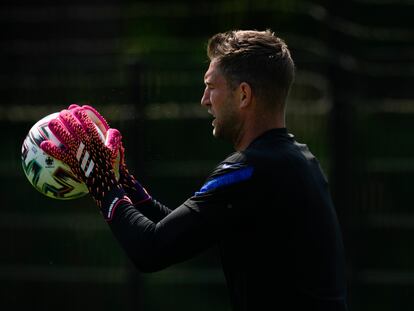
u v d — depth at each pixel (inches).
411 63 1070.4
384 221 929.5
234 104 400.5
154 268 389.4
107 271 950.4
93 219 952.9
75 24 1385.3
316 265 387.2
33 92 960.9
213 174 390.3
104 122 437.4
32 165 433.1
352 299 909.8
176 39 1338.6
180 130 922.7
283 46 404.2
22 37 1376.7
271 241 385.1
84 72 950.4
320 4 1216.2
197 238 385.7
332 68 915.4
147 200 442.3
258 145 394.0
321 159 922.7
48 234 957.8
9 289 962.7
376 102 931.3
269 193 383.2
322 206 394.0
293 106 927.7
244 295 391.2
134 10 1379.2
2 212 963.3
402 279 922.7
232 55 398.0
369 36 1011.9
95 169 400.2
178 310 936.3
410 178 928.3
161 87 916.6
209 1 1338.6
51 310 956.6
